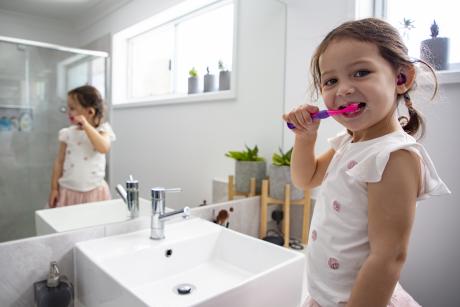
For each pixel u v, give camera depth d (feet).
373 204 1.73
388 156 1.72
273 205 4.92
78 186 3.25
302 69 4.67
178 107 4.14
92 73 3.32
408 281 4.06
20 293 2.69
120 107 3.57
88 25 3.24
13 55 2.79
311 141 2.53
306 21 4.62
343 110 1.85
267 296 2.57
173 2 4.04
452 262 3.77
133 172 3.69
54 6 3.00
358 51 1.79
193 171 4.29
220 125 4.53
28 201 2.95
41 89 2.96
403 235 1.64
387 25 1.92
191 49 4.22
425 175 1.83
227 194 4.64
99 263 2.64
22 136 2.89
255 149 4.86
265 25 4.80
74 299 2.99
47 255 2.84
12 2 2.77
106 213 3.43
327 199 2.05
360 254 1.84
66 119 3.15
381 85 1.77
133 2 3.63
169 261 3.19
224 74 4.59
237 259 3.42
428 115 3.76
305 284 3.30
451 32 3.97
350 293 1.80
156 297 2.90
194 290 3.06
